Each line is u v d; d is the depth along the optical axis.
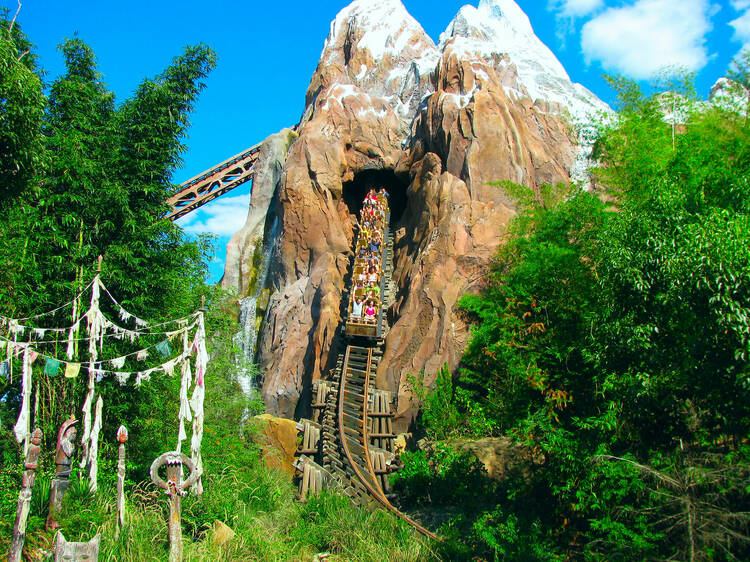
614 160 14.38
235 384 20.25
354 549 10.22
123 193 13.21
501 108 30.70
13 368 11.52
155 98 14.33
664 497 7.96
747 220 7.71
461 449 15.73
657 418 9.24
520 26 43.53
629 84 14.46
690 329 8.16
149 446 12.84
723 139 10.22
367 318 26.91
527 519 10.70
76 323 11.20
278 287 34.25
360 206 37.78
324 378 26.67
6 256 11.36
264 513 11.66
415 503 14.55
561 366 11.16
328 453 17.47
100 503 9.73
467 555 9.82
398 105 40.28
